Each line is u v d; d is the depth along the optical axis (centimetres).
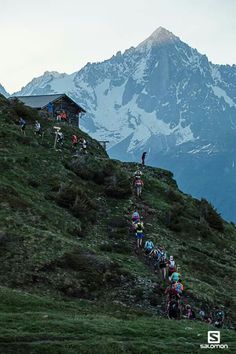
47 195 6362
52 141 8450
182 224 7144
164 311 4478
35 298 3872
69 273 4597
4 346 2830
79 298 4366
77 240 5553
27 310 3612
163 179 9156
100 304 4266
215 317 4725
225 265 6506
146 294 4634
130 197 7269
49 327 3191
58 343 2942
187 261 6022
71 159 7819
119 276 4797
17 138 7806
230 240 7831
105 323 3484
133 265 5222
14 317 3316
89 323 3400
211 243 7125
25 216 5412
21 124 8500
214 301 5081
